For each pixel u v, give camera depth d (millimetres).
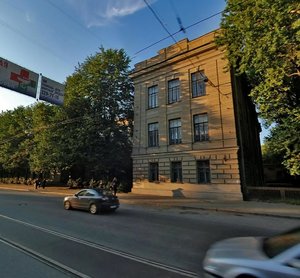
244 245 4668
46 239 8711
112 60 35062
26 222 11820
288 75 17125
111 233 9789
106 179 34531
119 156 33094
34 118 42562
